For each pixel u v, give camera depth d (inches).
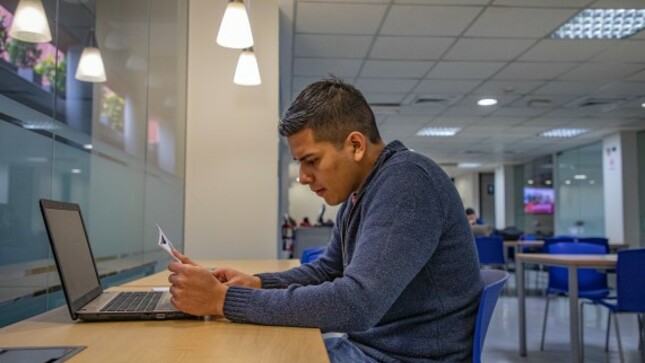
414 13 140.9
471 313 41.4
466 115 276.1
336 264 53.2
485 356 141.6
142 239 100.5
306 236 234.7
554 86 216.2
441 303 40.8
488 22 147.3
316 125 42.1
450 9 138.3
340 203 46.2
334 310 35.0
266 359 28.8
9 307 50.1
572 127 310.5
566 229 410.3
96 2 85.1
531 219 491.8
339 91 43.4
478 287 42.3
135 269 96.0
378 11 139.5
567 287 153.2
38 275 54.9
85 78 80.4
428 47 168.6
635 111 264.5
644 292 121.0
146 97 110.1
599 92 226.1
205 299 37.7
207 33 130.2
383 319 42.1
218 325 37.2
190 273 38.4
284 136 43.8
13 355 28.4
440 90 223.6
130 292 51.5
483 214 609.9
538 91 225.3
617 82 209.6
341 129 42.3
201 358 28.8
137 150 103.5
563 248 171.5
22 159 53.3
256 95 130.0
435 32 155.2
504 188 519.5
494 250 253.8
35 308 54.2
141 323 38.1
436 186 40.1
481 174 615.2
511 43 164.7
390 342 41.4
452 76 202.2
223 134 128.7
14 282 50.9
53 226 38.3
